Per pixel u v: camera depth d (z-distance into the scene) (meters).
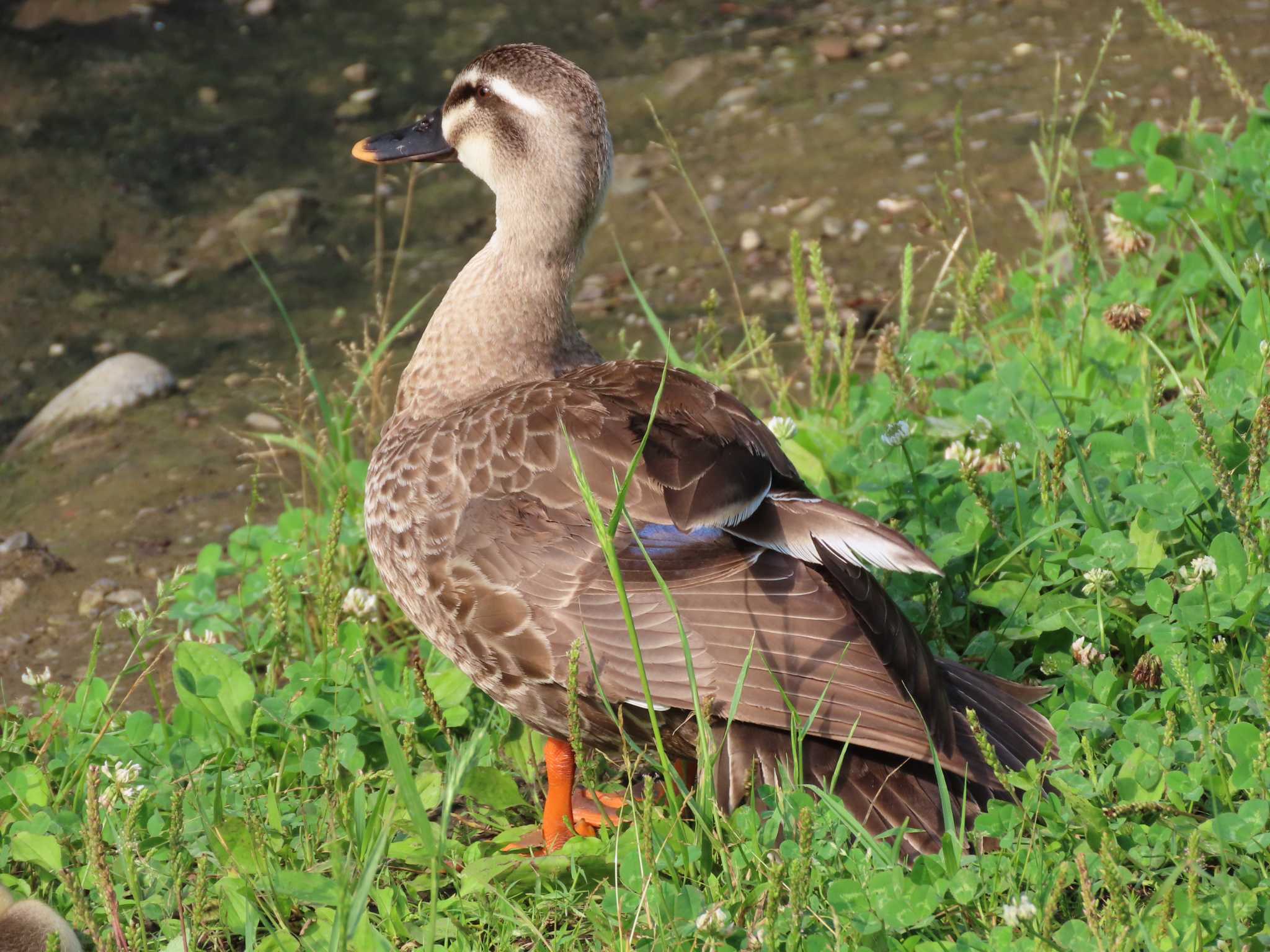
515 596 6.75
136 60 20.06
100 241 16.33
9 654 10.12
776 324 13.63
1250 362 9.38
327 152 17.94
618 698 6.47
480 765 7.65
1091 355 10.31
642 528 6.63
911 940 5.95
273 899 6.59
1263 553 7.56
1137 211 11.11
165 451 12.84
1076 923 5.66
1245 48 16.84
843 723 6.14
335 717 7.80
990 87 17.23
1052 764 6.62
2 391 13.99
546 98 8.36
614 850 6.71
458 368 8.38
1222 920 5.73
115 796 7.07
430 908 6.40
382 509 7.38
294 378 13.79
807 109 17.56
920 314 13.46
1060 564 8.19
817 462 9.45
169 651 9.99
